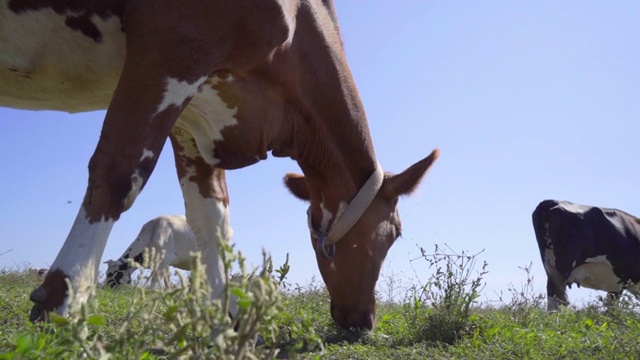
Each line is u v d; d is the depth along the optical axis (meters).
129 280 11.79
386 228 6.42
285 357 4.97
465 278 6.61
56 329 3.07
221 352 2.31
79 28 4.45
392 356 5.40
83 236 3.91
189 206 5.79
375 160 6.25
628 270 15.41
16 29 4.39
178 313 2.48
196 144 5.57
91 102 5.07
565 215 15.04
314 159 5.99
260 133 5.33
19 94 4.87
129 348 2.91
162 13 4.29
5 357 2.60
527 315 7.39
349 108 5.89
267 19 4.67
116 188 4.05
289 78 5.38
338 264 6.29
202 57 4.41
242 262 2.47
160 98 4.27
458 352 5.51
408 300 7.15
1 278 9.74
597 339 5.59
